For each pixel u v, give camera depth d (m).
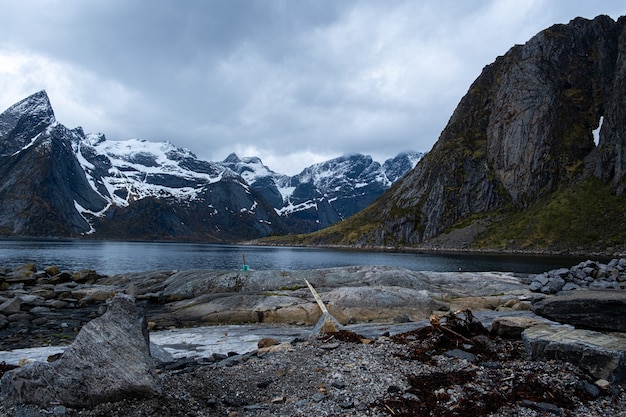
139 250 185.88
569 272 35.44
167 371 14.16
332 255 161.62
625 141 183.25
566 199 188.38
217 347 19.67
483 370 12.13
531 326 15.02
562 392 10.58
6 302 30.83
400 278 36.28
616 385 10.91
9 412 9.62
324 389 11.45
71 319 29.58
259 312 28.69
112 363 10.42
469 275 38.53
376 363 13.16
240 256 149.88
